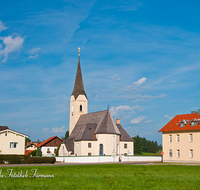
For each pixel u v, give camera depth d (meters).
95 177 31.89
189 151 75.75
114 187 25.89
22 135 66.00
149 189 25.39
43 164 60.84
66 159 77.62
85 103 115.12
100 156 78.12
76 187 25.66
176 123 83.00
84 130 90.69
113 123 92.69
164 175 35.38
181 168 49.19
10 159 60.38
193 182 29.36
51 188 24.97
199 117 79.50
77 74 117.75
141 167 50.78
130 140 97.69
